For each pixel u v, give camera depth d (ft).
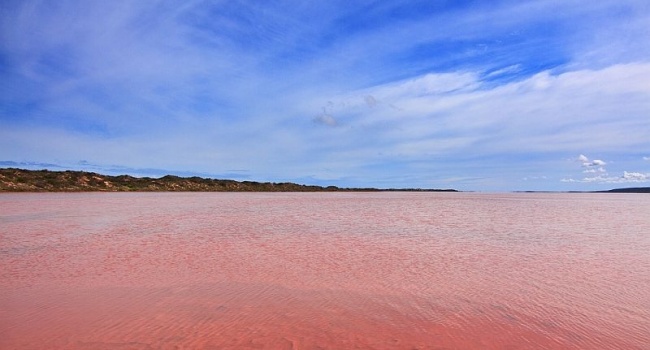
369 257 42.88
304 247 49.11
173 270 36.32
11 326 22.71
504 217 96.07
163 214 94.38
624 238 58.59
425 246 50.34
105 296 28.40
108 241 52.75
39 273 34.96
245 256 43.06
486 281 33.22
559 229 70.18
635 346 20.92
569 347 20.79
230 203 149.79
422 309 26.27
